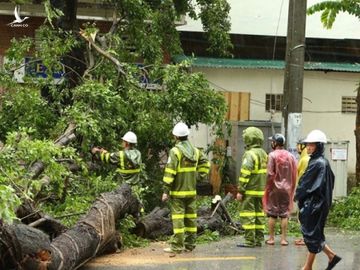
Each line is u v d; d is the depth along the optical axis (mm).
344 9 17406
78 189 10352
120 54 13922
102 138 12031
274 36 21859
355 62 22188
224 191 17969
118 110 12211
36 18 18984
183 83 12773
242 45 21812
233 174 18016
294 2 13977
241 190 10305
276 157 10547
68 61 13609
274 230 11164
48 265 6410
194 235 9953
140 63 16625
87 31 13070
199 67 20188
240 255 9680
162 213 11398
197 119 13195
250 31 21781
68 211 9562
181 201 9664
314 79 20984
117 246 9617
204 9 17844
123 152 11117
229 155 18109
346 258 9586
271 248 10414
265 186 10570
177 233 9594
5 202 4973
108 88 12102
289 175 10602
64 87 13328
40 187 8375
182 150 9539
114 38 13625
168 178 9422
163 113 12961
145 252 9766
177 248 9633
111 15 18500
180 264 8875
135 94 12727
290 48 14094
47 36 12945
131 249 9969
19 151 8406
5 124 12531
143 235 10773
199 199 15922
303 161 10766
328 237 11938
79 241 7648
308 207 7934
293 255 9750
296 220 13398
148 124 12516
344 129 21062
